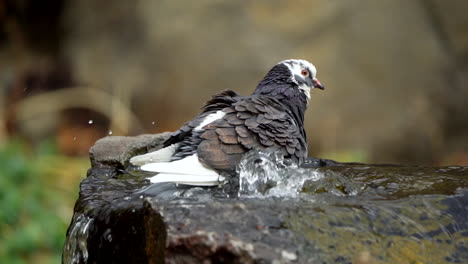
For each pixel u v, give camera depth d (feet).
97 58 51.85
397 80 48.11
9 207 36.81
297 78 25.55
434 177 19.33
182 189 19.56
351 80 46.57
